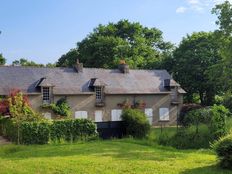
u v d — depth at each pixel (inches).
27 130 1190.9
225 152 600.4
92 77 1900.8
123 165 629.6
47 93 1740.9
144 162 659.4
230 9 1651.1
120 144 997.8
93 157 729.0
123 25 2908.5
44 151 860.0
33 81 1749.5
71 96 1786.4
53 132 1226.6
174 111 2027.6
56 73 1836.9
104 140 1240.8
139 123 1378.0
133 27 2896.2
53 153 815.7
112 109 1877.5
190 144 993.5
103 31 2888.8
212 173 568.4
